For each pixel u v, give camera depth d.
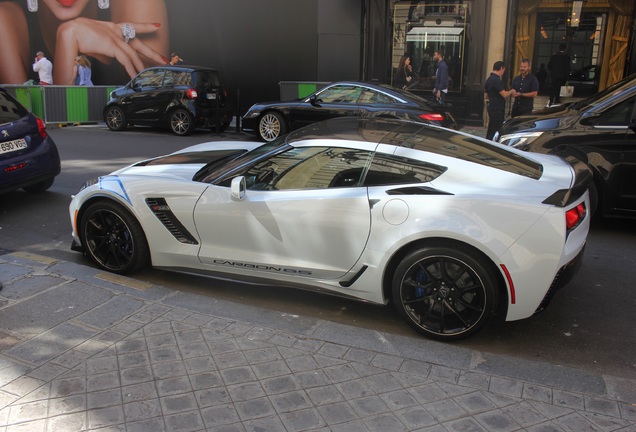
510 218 3.47
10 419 2.72
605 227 6.43
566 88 14.95
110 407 2.82
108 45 18.56
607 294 4.59
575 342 3.82
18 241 5.79
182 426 2.70
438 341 3.71
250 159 4.37
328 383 3.07
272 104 12.14
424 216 3.62
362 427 2.71
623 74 14.45
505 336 3.88
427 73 15.51
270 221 4.05
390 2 15.39
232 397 2.93
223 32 17.25
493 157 4.00
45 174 7.14
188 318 3.78
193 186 4.36
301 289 4.20
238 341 3.50
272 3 16.56
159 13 17.73
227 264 4.28
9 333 3.53
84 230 4.78
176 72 13.57
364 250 3.81
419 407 2.88
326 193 3.94
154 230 4.45
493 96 10.76
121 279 4.43
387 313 4.21
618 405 2.92
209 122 13.80
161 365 3.20
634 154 5.83
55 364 3.19
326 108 11.38
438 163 3.80
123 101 14.06
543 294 3.50
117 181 4.64
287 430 2.69
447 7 14.85
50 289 4.18
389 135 4.19
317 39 16.27
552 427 2.73
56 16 18.78
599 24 14.46
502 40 14.30
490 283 3.53
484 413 2.83
